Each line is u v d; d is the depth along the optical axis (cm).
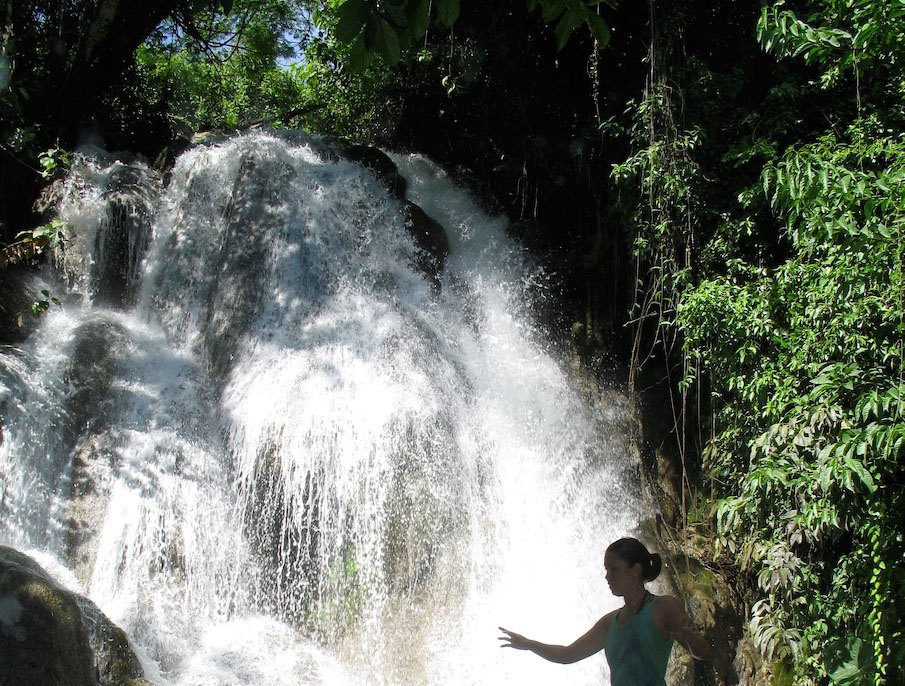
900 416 627
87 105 1390
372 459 920
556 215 1316
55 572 789
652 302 996
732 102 1032
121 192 1188
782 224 930
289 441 909
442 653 855
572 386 1126
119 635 666
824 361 734
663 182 984
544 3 438
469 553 922
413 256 1209
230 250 1117
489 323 1191
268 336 1052
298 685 786
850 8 765
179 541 864
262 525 893
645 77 1061
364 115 1634
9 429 908
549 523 995
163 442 923
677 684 829
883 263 636
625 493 1029
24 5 1347
